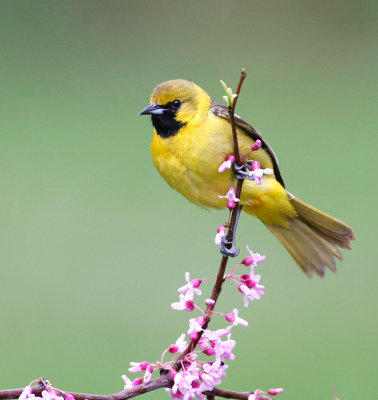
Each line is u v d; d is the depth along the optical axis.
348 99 16.33
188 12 18.09
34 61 17.06
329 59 17.50
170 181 7.24
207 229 12.63
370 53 17.80
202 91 7.07
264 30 18.14
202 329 4.85
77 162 14.09
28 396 4.61
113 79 16.70
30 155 14.15
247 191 7.07
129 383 4.99
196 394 4.90
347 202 13.05
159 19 17.98
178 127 6.96
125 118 15.49
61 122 15.21
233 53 17.62
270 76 16.97
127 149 14.58
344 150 14.52
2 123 15.14
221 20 18.08
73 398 4.65
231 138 6.86
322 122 15.55
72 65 17.06
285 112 15.89
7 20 17.72
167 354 10.26
